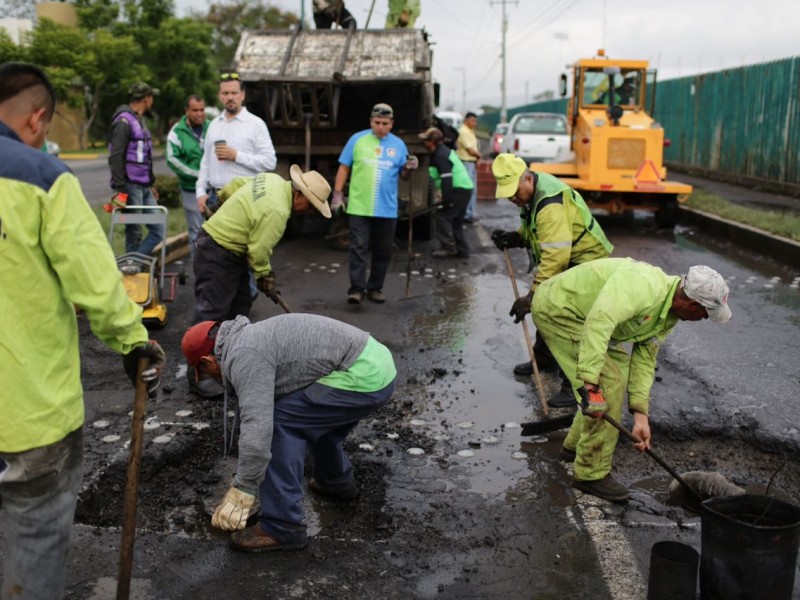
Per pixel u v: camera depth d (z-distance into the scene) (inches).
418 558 137.3
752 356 244.1
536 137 840.3
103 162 1202.0
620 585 130.0
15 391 92.1
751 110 688.4
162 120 1679.4
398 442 183.9
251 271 222.2
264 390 129.3
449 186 386.6
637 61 534.0
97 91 1469.0
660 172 484.7
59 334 95.8
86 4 1624.0
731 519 115.6
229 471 169.2
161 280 284.4
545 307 163.6
